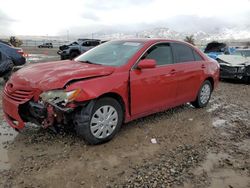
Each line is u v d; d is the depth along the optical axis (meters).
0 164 3.56
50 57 23.61
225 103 7.49
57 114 3.84
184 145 4.41
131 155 3.97
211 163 3.83
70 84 3.82
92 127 4.06
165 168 3.63
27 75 4.16
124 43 5.25
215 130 5.20
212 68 6.68
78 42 22.52
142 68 4.59
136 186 3.20
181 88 5.70
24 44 53.22
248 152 4.27
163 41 5.41
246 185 3.33
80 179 3.30
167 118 5.76
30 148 4.04
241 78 11.33
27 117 4.06
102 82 4.09
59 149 4.04
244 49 13.80
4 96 4.26
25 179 3.25
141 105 4.78
